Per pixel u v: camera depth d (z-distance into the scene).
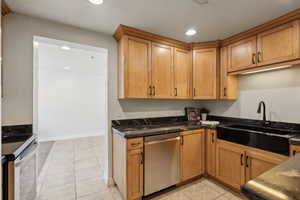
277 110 2.09
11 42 1.69
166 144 1.97
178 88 2.45
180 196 1.92
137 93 2.08
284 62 1.76
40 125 4.71
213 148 2.23
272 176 0.71
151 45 2.21
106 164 2.25
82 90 5.31
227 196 1.91
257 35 1.99
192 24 1.94
